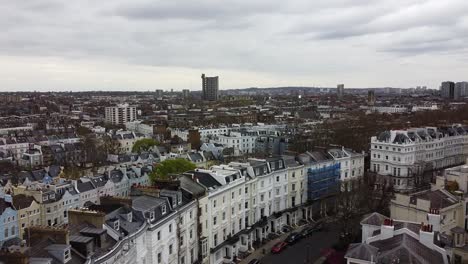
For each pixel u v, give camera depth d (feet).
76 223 242.58
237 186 408.87
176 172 540.11
